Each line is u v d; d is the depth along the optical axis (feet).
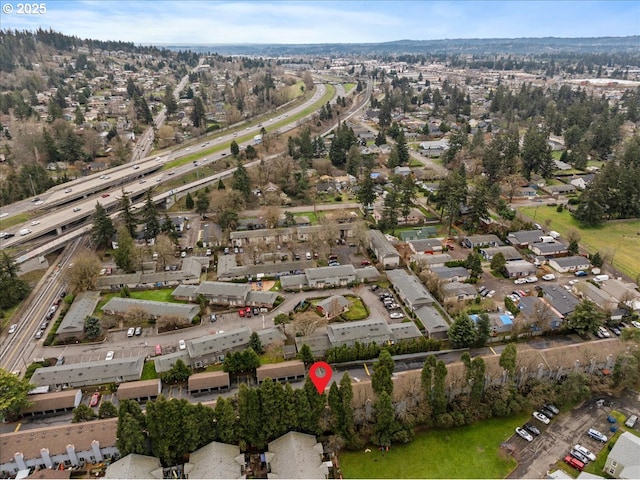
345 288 407.85
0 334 348.38
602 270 440.86
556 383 285.43
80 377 293.02
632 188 550.77
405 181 562.25
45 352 328.08
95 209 507.71
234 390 287.89
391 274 417.08
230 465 231.09
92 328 336.49
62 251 479.41
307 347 308.19
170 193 593.83
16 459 232.12
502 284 414.41
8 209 549.13
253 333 317.83
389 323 357.61
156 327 354.33
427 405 262.88
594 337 339.98
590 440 255.91
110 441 241.14
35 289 410.11
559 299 375.25
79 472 236.02
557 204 615.57
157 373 299.17
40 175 627.46
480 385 264.72
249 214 572.10
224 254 473.67
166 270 438.40
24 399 266.98
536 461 243.81
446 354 321.52
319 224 537.65
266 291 394.52
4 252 402.72
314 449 240.53
